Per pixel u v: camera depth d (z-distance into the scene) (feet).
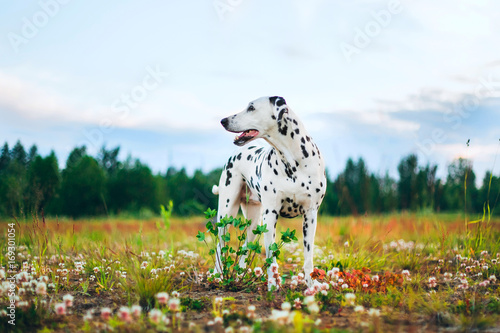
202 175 104.58
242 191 19.75
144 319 12.45
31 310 12.67
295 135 15.70
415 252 22.25
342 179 37.70
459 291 15.75
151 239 31.48
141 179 103.55
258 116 15.69
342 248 23.39
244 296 15.20
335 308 13.25
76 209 88.07
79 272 17.99
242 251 16.51
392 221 34.86
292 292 14.88
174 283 17.52
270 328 10.12
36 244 22.12
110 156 99.71
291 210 16.57
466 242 22.48
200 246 27.27
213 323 11.41
